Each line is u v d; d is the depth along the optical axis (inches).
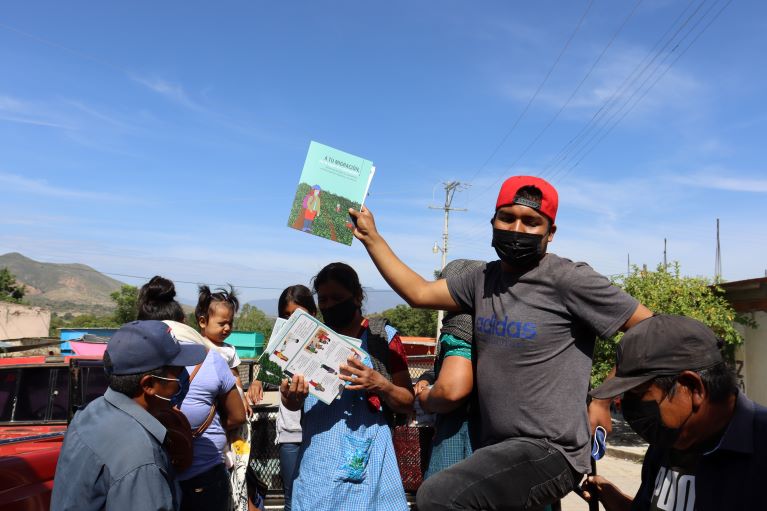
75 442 93.4
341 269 126.5
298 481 116.6
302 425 121.6
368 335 125.6
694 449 67.9
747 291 484.1
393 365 125.7
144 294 155.6
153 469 90.9
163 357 99.6
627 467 395.9
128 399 97.7
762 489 63.2
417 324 1830.7
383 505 114.4
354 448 114.3
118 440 91.5
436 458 115.9
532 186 97.2
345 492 112.0
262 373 114.9
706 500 66.4
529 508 89.0
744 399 66.7
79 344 214.2
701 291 472.7
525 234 95.9
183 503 134.3
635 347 68.0
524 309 97.1
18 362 193.9
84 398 178.7
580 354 97.4
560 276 96.0
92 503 89.5
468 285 108.1
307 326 112.5
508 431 95.8
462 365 107.6
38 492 125.3
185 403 134.4
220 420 147.3
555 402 94.0
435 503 86.2
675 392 65.5
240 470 157.8
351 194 113.9
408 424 151.6
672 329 66.9
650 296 469.1
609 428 104.1
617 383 67.9
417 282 111.5
